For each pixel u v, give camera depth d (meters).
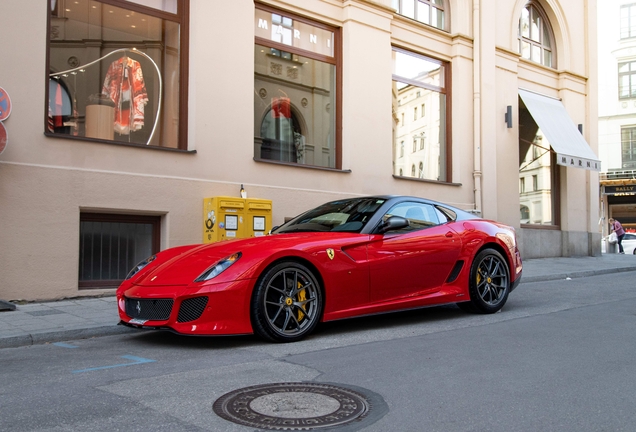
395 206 5.66
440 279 5.70
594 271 11.34
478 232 6.13
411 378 3.49
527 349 4.32
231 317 4.39
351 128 10.45
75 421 2.69
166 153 8.11
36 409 2.88
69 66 7.79
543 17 15.58
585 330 5.13
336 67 10.74
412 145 11.98
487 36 13.15
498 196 13.30
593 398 3.13
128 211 7.79
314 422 2.70
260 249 4.62
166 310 4.41
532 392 3.22
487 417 2.80
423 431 2.61
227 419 2.73
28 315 6.02
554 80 15.52
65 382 3.45
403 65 11.95
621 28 29.53
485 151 12.91
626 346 4.44
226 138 8.76
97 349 4.63
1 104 6.74
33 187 6.97
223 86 8.78
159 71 8.60
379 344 4.55
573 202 15.64
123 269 7.91
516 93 14.03
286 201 9.36
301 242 4.82
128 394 3.15
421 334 4.99
